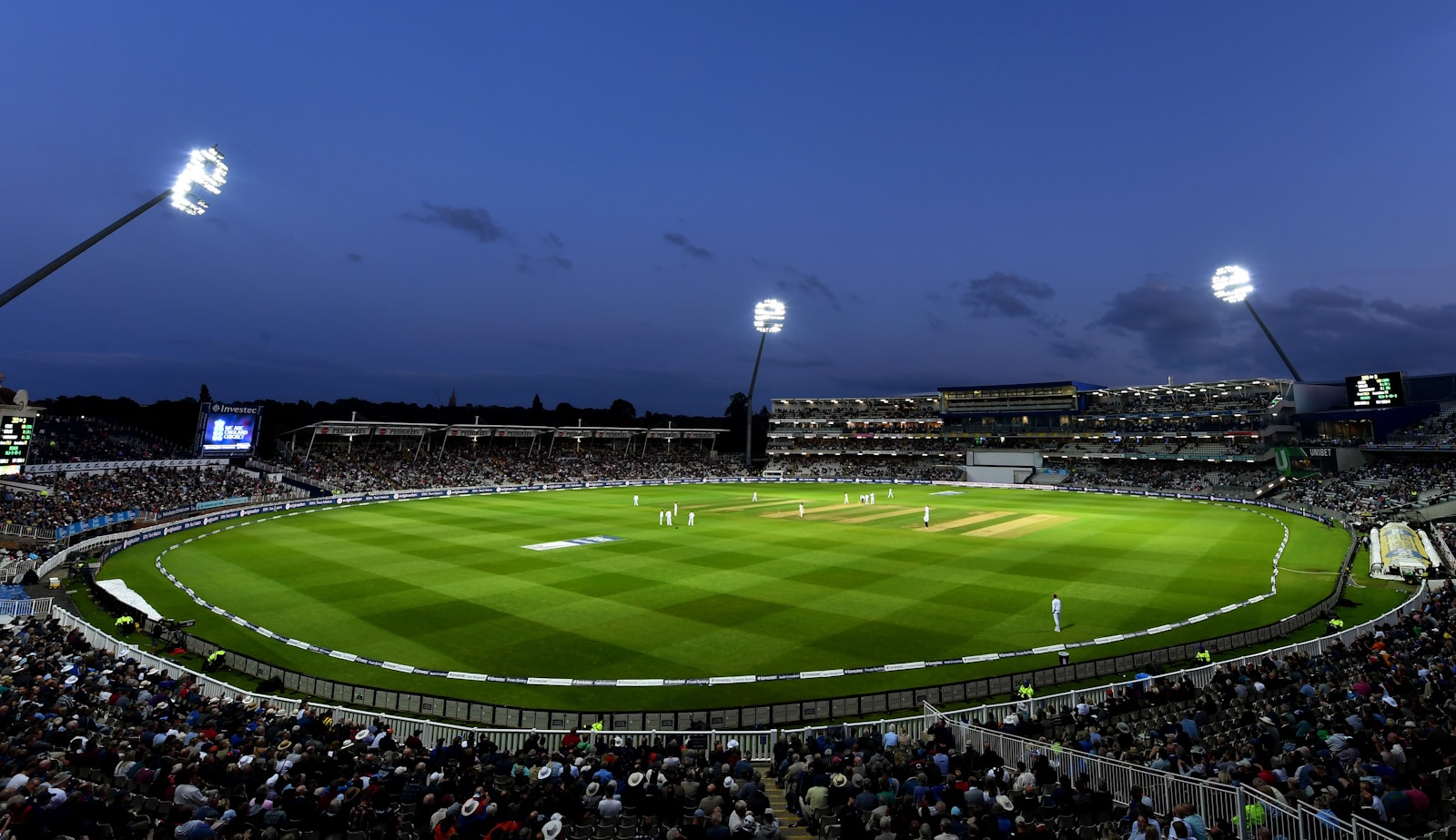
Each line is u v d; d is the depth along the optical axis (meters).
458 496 77.25
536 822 9.94
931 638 25.39
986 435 111.94
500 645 24.55
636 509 63.91
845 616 27.91
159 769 11.67
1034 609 29.11
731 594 31.17
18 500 49.47
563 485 90.56
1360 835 8.76
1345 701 15.09
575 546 43.19
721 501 72.50
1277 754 12.70
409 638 25.25
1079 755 12.99
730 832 9.66
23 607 28.62
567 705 19.83
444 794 10.86
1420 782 10.39
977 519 57.41
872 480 105.69
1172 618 27.98
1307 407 87.25
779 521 55.50
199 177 29.72
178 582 33.66
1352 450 78.19
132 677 19.12
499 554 40.41
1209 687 18.42
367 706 19.44
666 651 24.02
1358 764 10.81
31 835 8.77
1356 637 23.39
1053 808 10.49
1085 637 25.62
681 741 15.55
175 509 56.56
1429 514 55.06
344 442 96.56
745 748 16.23
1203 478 86.94
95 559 39.84
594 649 24.16
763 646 24.47
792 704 18.36
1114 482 92.19
